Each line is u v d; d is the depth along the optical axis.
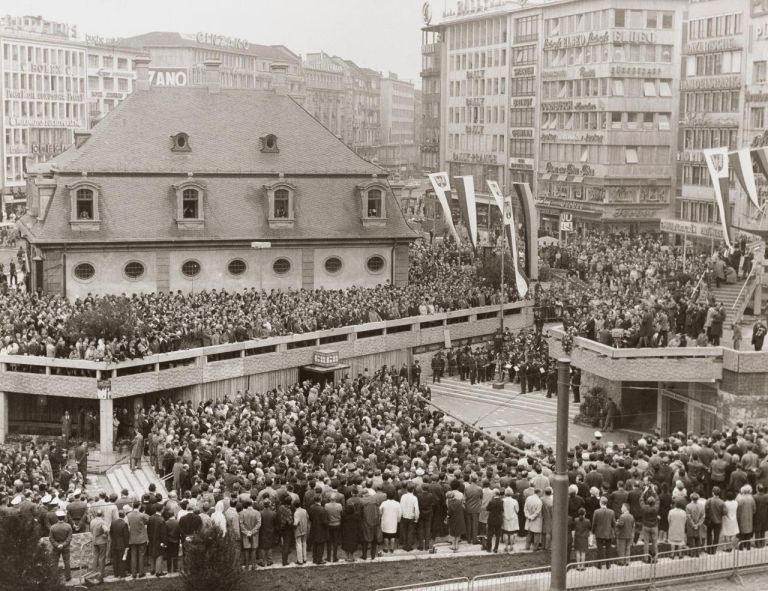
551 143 127.75
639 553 32.19
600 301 62.50
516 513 32.72
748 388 47.97
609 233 113.88
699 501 31.73
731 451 36.09
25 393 53.62
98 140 72.75
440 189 71.62
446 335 67.50
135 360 52.69
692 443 36.97
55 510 31.16
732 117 101.38
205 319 58.28
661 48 116.44
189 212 72.44
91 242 69.56
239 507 31.41
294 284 75.00
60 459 46.91
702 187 105.94
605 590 29.89
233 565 28.91
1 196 138.12
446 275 78.31
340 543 32.91
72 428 54.53
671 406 51.44
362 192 76.06
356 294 68.69
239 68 199.12
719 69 102.94
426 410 50.28
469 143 148.25
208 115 76.31
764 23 95.56
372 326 63.66
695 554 31.64
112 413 52.19
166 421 48.12
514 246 61.69
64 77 152.38
